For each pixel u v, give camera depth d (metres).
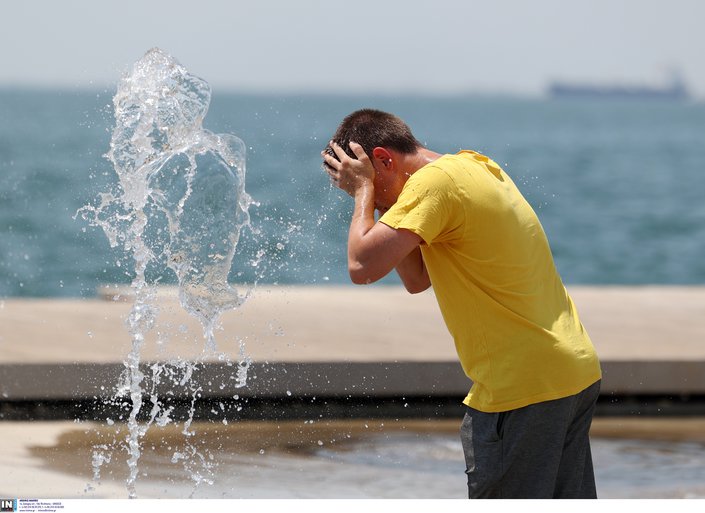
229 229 8.13
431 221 5.97
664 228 47.06
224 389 10.92
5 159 64.75
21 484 8.49
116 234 8.44
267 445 9.98
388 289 17.38
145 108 8.02
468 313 6.21
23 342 12.06
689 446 10.34
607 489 8.85
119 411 10.82
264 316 14.26
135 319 8.31
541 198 59.97
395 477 9.05
